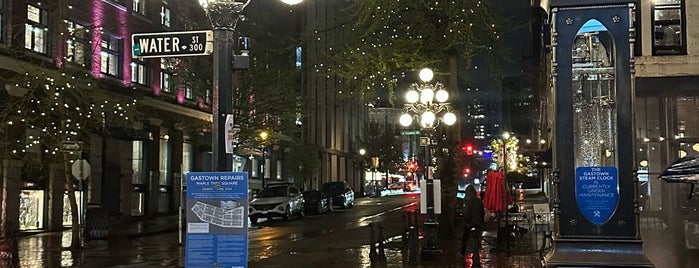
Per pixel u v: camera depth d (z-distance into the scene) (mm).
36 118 20047
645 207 16266
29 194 26562
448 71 19922
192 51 8555
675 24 16438
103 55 31172
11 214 24828
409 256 16047
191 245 7801
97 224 22453
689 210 15812
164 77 36875
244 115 30094
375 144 80500
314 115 63000
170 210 38156
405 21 18609
